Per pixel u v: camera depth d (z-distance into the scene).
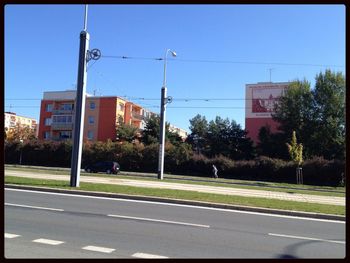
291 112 62.66
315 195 22.88
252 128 79.25
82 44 20.33
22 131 82.69
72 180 18.91
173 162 53.19
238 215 12.95
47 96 85.69
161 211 13.02
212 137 73.31
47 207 12.80
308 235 10.08
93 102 81.12
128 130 75.06
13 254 7.09
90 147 57.53
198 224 10.84
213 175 47.38
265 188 27.17
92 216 11.41
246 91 80.50
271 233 10.07
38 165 61.28
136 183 23.84
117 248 7.79
